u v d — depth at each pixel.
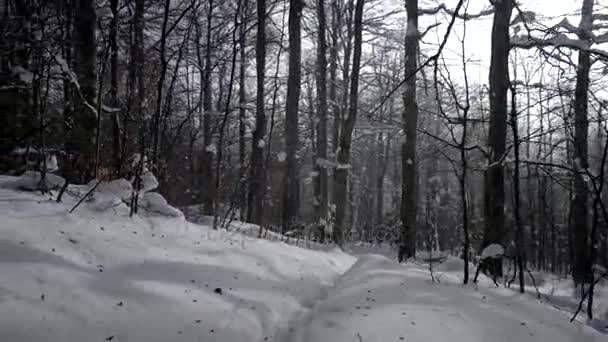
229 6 12.04
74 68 4.80
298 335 3.05
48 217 3.28
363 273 4.34
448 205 26.38
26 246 2.70
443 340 2.61
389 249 12.00
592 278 3.77
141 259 3.24
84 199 3.92
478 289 3.75
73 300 2.41
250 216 9.97
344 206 10.38
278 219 13.53
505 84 6.66
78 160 4.70
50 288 2.41
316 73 14.53
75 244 3.03
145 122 5.01
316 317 3.35
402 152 9.55
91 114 4.74
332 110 16.31
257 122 10.85
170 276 3.15
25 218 3.11
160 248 3.59
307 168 27.33
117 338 2.30
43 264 2.60
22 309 2.16
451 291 3.59
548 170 5.68
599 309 4.43
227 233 5.06
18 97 5.31
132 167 4.61
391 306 3.20
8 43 4.52
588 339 3.04
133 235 3.63
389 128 15.22
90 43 4.83
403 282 3.86
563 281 8.75
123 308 2.54
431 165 23.44
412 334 2.66
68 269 2.67
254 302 3.29
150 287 2.86
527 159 5.27
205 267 3.55
